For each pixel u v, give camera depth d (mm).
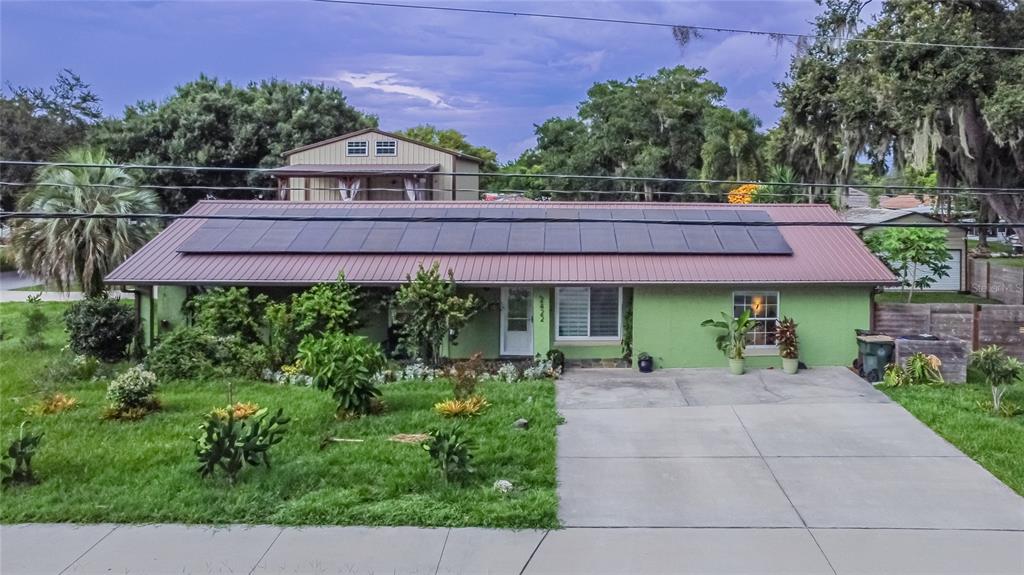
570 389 14195
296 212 18969
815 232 17641
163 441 10906
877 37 20766
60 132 40469
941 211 31484
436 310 15305
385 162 32125
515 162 52781
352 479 9328
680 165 41656
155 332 16906
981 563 7219
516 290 16969
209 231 17797
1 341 19344
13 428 11602
